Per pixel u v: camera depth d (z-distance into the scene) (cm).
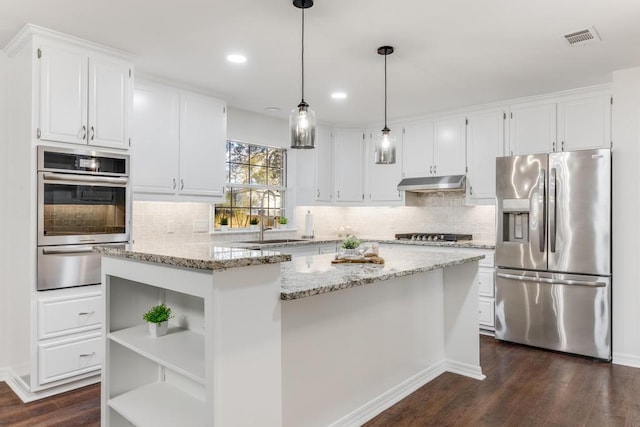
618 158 350
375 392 264
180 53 316
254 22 265
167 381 232
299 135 232
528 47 302
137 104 358
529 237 389
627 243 345
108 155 310
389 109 483
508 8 246
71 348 288
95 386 299
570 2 238
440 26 269
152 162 367
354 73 359
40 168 276
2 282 314
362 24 267
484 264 432
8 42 301
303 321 217
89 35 285
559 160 372
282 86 395
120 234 317
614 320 349
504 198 404
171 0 238
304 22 263
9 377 308
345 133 564
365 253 271
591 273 356
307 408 219
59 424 246
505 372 326
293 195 554
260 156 527
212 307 150
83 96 297
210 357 151
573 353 365
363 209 604
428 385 303
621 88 349
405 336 291
